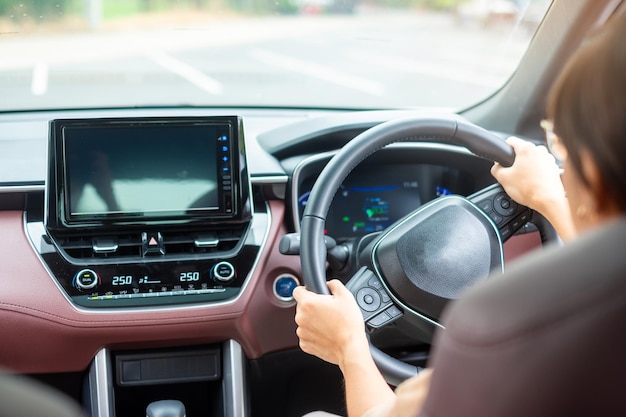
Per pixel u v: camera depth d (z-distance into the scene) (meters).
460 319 0.61
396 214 1.95
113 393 1.77
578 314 0.56
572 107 0.61
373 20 12.83
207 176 1.72
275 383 1.93
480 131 1.43
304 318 1.15
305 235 1.35
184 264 1.71
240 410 1.81
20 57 3.39
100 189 1.67
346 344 1.10
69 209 1.65
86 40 5.54
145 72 5.86
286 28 11.80
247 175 1.73
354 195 1.93
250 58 8.25
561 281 0.57
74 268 1.67
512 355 0.57
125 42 7.08
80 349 1.70
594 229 0.60
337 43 10.16
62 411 0.49
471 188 1.98
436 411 0.63
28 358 1.69
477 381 0.59
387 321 1.40
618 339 0.56
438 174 1.97
